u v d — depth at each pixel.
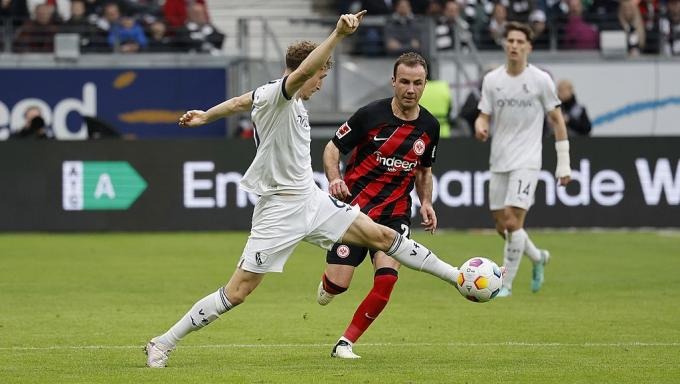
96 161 72.00
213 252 61.69
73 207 72.06
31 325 37.88
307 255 62.53
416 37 80.75
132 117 78.25
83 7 82.38
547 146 71.56
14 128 77.56
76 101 77.88
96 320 39.06
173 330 29.25
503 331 36.66
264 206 28.91
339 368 29.27
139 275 52.34
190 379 27.39
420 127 32.44
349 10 85.31
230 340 34.81
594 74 80.44
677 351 32.47
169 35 81.81
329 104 81.25
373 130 32.31
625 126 80.69
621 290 47.59
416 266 29.84
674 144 71.75
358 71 81.00
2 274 52.66
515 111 45.97
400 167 32.47
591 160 71.75
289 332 36.53
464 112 72.62
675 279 51.16
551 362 30.45
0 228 72.12
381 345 33.78
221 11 90.38
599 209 71.88
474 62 80.88
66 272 53.44
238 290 28.91
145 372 28.50
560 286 49.03
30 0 88.38
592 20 85.25
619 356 31.52
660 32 84.50
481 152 71.38
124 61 79.56
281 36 87.00
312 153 71.62
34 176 71.94
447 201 71.62
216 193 72.12
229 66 78.81
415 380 27.38
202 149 72.12
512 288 48.66
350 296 46.25
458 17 82.50
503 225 47.44
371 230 29.38
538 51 81.25
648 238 68.56
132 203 72.12
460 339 34.97
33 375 28.14
